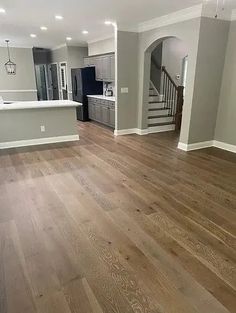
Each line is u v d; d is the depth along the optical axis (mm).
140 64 5910
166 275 1866
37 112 5215
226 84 4809
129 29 5645
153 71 7270
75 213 2691
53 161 4328
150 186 3369
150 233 2365
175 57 7316
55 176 3670
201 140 5133
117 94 5992
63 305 1626
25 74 9344
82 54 9062
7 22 5332
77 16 4797
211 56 4559
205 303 1640
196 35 4320
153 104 7086
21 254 2070
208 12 4191
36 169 3941
